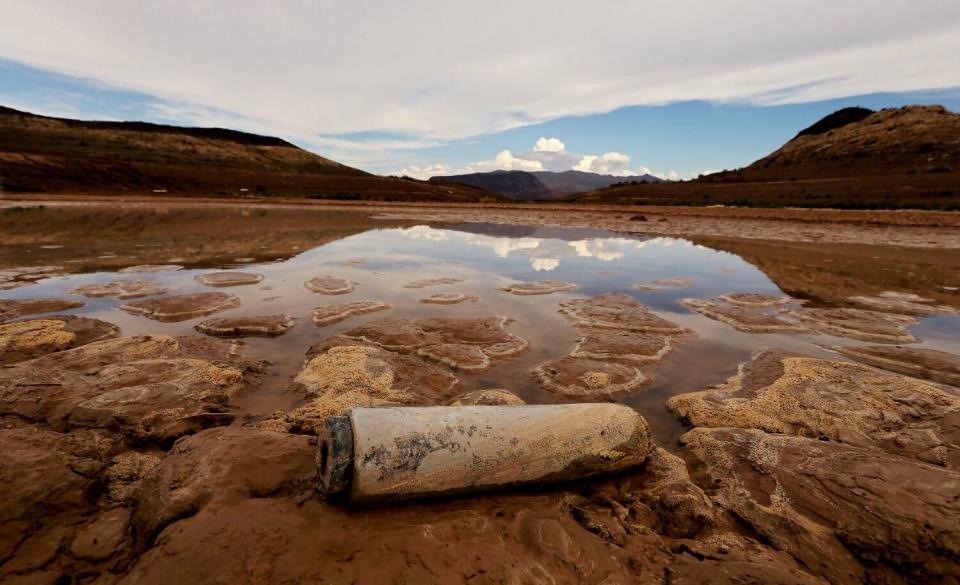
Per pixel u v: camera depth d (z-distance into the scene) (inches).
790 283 461.7
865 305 374.0
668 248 738.2
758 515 133.3
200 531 102.8
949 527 117.0
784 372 231.8
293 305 345.4
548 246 751.1
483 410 138.9
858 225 1019.3
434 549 105.5
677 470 152.7
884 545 117.4
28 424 166.7
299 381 213.6
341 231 924.6
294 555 98.7
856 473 139.9
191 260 534.9
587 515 128.0
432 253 643.5
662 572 111.0
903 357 257.3
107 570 106.3
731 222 1177.4
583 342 279.1
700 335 301.3
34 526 116.3
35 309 314.3
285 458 139.7
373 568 98.5
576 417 145.6
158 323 296.7
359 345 251.9
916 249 705.0
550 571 106.0
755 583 105.3
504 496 132.5
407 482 119.3
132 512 124.3
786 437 166.9
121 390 191.3
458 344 270.4
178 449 141.5
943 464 155.1
